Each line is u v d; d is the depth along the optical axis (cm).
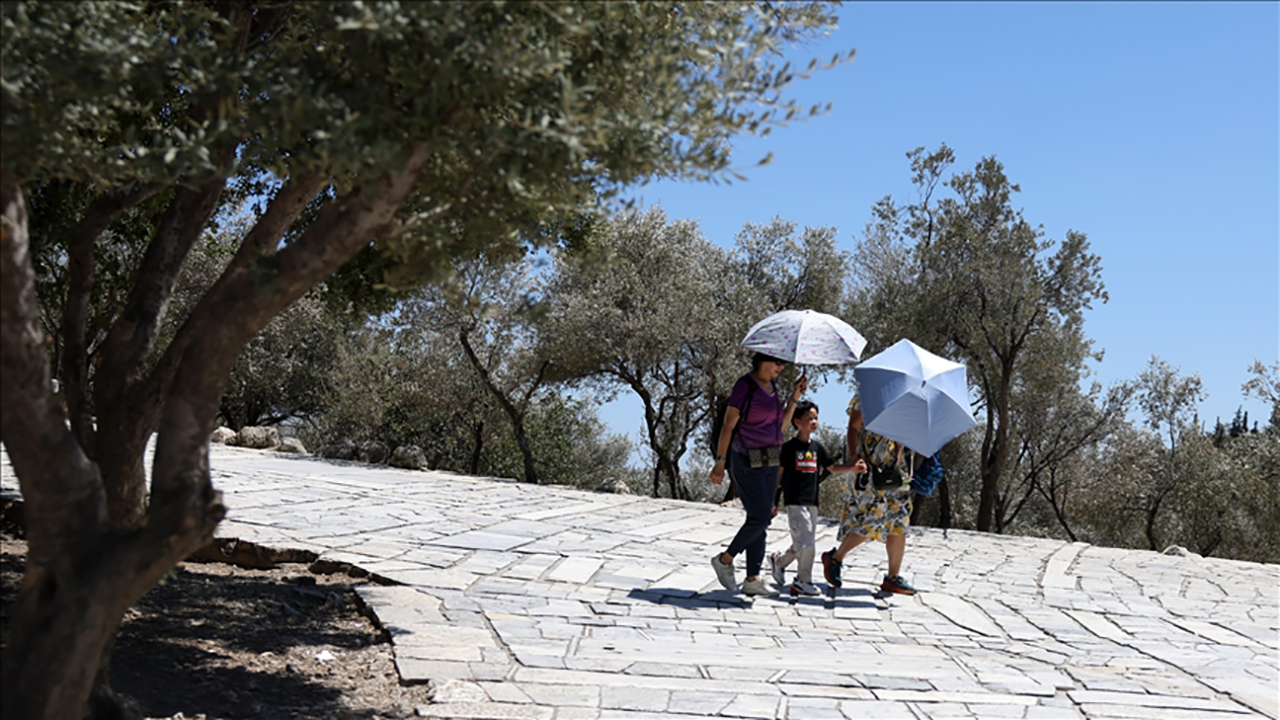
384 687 533
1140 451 2875
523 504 1340
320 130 287
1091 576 1098
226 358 327
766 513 825
